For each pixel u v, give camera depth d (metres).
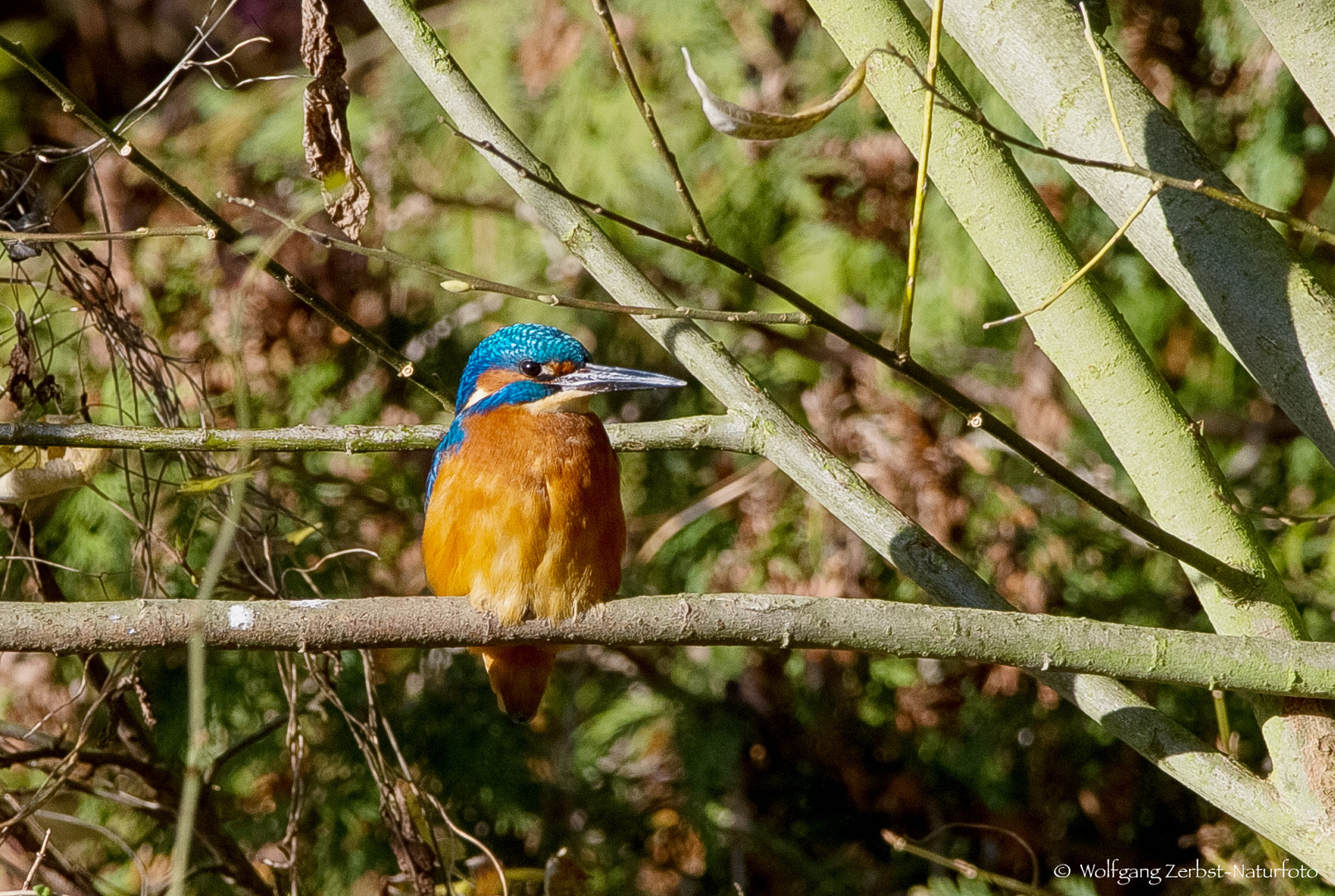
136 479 9.73
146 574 7.75
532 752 11.76
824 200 10.79
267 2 13.80
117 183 11.12
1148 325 11.23
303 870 10.27
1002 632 5.07
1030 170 10.88
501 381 6.62
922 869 11.48
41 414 7.72
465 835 7.66
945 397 4.78
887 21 6.18
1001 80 6.14
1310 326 5.49
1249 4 5.53
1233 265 5.65
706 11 11.91
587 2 11.65
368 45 12.80
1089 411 6.11
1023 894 9.84
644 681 12.18
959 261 10.93
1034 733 11.38
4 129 13.41
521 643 5.49
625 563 12.12
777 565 11.05
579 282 12.05
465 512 5.93
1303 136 10.54
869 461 10.68
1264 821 5.50
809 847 11.97
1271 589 5.73
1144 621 11.00
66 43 13.94
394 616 5.26
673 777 12.01
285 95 12.23
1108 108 5.84
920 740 11.93
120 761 8.66
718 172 11.74
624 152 11.72
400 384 11.96
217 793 10.48
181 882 3.90
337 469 11.53
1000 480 10.84
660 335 6.61
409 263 4.82
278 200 11.59
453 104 6.70
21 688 9.95
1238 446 11.58
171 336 10.73
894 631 5.08
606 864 11.48
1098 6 6.00
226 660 10.67
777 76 11.52
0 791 8.14
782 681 12.10
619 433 6.37
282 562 9.77
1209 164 5.75
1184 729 5.75
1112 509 5.12
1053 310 6.05
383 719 7.82
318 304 6.20
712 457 12.29
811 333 11.59
